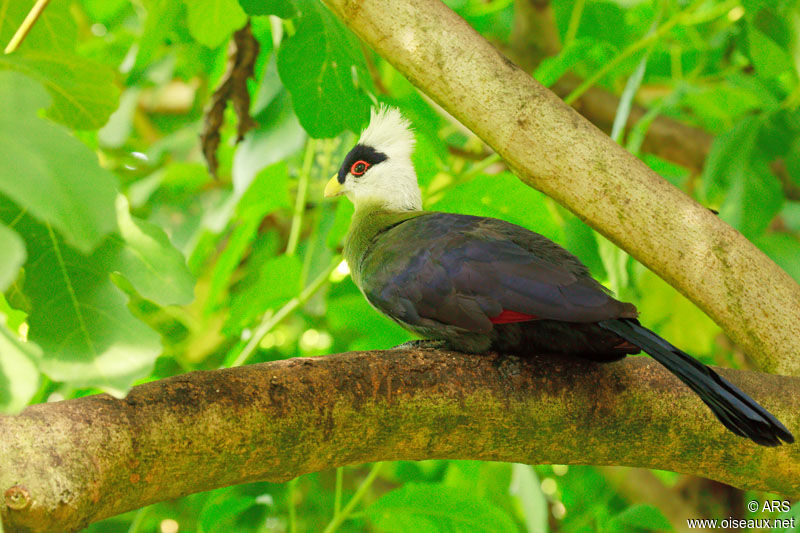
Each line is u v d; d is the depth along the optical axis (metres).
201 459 4.20
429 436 4.78
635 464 5.13
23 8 5.68
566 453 5.02
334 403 4.50
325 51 5.66
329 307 8.59
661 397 4.94
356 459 4.71
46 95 2.79
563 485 11.79
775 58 7.95
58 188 2.60
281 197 8.54
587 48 8.27
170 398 4.16
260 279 8.27
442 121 9.77
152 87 11.94
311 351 9.85
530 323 5.37
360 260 6.82
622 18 10.59
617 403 4.93
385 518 7.23
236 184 7.23
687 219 4.91
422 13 4.96
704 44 9.56
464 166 9.77
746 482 5.13
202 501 10.46
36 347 2.99
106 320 3.59
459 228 6.09
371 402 4.59
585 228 9.04
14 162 2.57
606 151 4.92
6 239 2.51
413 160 8.62
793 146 8.06
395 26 4.96
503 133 4.95
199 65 11.16
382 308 6.17
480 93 4.93
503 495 9.77
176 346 9.88
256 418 4.30
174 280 3.72
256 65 8.27
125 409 4.05
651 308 9.10
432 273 5.73
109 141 10.42
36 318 3.55
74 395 7.15
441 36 4.95
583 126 4.94
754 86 8.79
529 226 8.27
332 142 9.16
